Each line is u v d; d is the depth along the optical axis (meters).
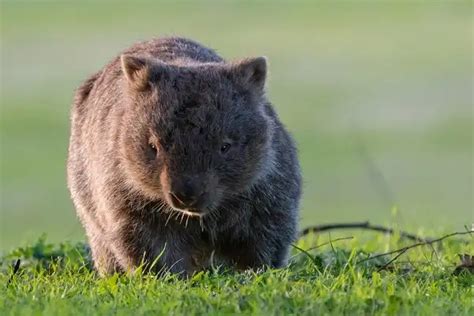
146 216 12.89
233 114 12.20
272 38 55.72
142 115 12.25
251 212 13.04
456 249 14.87
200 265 13.65
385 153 40.06
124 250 13.05
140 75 12.47
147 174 12.25
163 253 13.05
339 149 40.31
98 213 13.49
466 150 40.16
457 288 12.01
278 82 48.06
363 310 10.89
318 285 11.71
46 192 37.47
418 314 10.73
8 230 32.25
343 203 33.97
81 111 14.84
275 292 11.30
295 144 13.69
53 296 11.66
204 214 12.41
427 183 36.03
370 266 13.41
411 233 16.55
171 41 14.56
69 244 15.60
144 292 11.77
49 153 42.09
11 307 11.26
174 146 11.98
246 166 12.31
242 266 13.46
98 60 51.78
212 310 10.95
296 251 15.14
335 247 15.06
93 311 11.00
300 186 13.66
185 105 12.11
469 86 45.88
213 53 14.59
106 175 12.95
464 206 32.47
